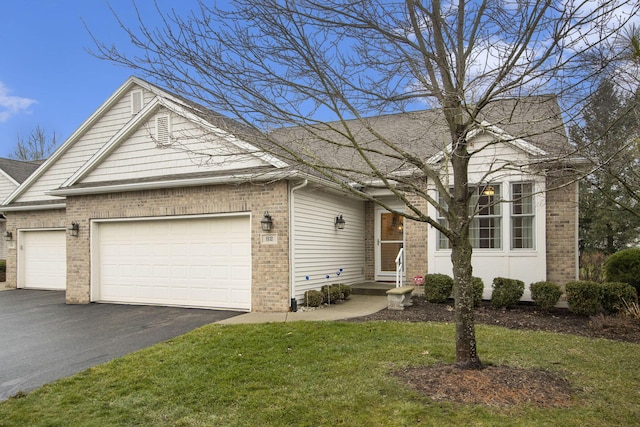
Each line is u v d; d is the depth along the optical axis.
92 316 9.70
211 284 10.39
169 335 7.64
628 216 16.77
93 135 14.78
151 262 11.11
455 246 5.13
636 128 4.72
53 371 5.82
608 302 8.54
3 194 19.14
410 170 7.99
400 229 13.40
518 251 10.05
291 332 7.19
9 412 4.45
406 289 9.65
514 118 7.14
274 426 4.00
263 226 9.54
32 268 15.80
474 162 10.23
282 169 5.55
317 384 4.91
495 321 8.22
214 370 5.49
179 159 10.91
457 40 4.73
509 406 4.16
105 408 4.50
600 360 5.66
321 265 11.05
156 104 11.08
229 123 5.07
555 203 9.93
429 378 4.88
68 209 12.02
